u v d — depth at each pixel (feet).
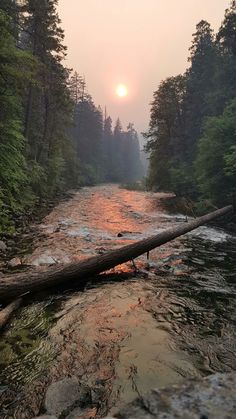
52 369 12.50
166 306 18.90
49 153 110.52
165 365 12.81
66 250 32.24
